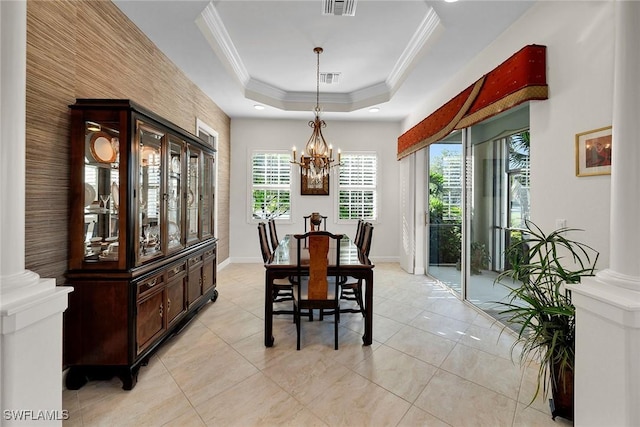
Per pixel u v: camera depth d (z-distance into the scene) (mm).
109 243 2086
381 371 2168
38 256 1776
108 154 2104
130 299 1968
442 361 2307
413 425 1645
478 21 2646
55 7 1903
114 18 2479
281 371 2162
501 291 3018
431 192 4871
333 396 1887
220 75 3840
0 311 1113
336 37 3391
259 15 2990
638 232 1270
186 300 2814
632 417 1215
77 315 1958
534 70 2309
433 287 4309
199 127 4266
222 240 5383
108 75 2408
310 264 2459
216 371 2164
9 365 1150
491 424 1655
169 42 3057
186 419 1687
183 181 2783
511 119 2852
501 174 3010
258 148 5828
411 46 3549
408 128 5438
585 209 1991
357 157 5961
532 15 2445
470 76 3369
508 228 2906
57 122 1912
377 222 5992
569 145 2111
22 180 1284
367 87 4949
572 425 1639
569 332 1661
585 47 1979
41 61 1803
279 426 1634
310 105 5262
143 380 2059
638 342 1208
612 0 1812
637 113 1273
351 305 3545
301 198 5926
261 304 3576
